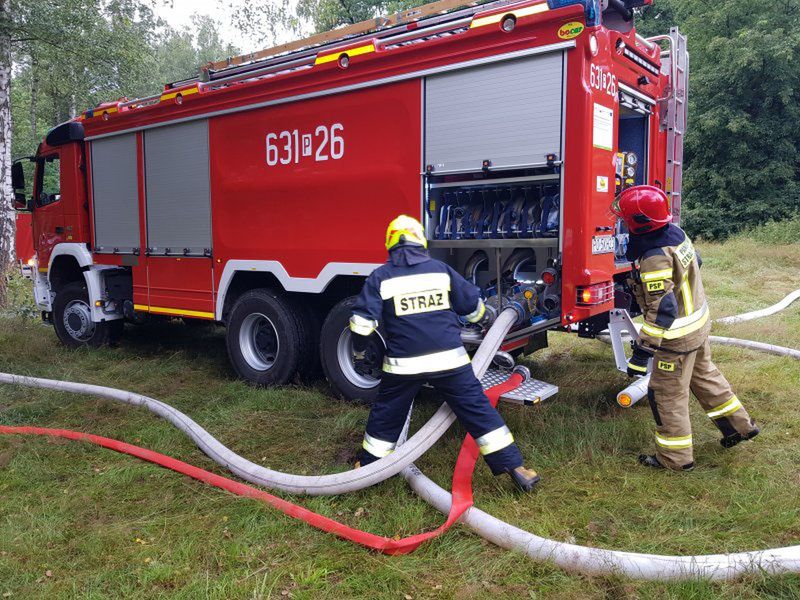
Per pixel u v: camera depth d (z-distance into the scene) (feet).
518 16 12.14
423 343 10.41
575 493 10.75
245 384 17.89
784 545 8.96
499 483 11.03
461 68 13.03
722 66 59.47
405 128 13.99
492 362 13.73
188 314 19.07
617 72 13.71
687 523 9.58
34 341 23.44
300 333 17.04
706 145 63.05
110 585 8.50
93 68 43.16
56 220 23.48
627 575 8.16
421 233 11.00
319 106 15.34
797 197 60.13
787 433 12.98
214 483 11.37
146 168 19.75
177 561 8.98
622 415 14.25
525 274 13.82
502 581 8.37
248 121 16.80
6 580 8.62
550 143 12.14
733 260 44.11
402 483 10.96
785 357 18.54
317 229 15.66
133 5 45.27
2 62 34.63
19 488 11.52
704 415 14.19
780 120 60.34
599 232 12.49
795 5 59.26
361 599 8.11
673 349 11.10
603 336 21.06
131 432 14.21
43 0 38.75
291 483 11.00
